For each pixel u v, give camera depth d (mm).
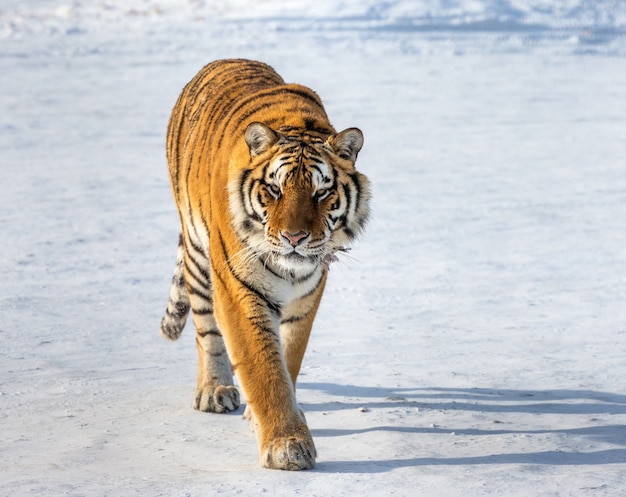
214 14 57344
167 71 39125
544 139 27156
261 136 7711
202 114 9320
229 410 8898
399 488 6328
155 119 29406
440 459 7117
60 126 28031
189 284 9211
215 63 10273
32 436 7914
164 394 9344
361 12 55281
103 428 8188
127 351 10805
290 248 7453
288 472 6848
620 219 18141
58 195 19766
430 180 21750
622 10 58812
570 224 17734
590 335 11266
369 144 26047
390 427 8125
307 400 9086
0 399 8961
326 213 7703
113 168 22750
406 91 35594
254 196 7664
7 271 14203
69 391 9289
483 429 8039
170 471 6922
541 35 51281
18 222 17375
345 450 7508
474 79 39156
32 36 48750
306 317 8117
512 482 6445
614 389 9258
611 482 6426
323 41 47719
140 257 15266
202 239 8812
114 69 39594
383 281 14016
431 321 11984
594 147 26000
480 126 29125
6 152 24250
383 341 11148
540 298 13031
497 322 11898
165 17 56219
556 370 9930
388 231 17141
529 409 8648
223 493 6277
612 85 38188
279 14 55438
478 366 10133
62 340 11070
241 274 7629
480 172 22688
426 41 48469
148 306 12664
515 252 15719
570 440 7652
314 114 8336
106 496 6219
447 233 17016
